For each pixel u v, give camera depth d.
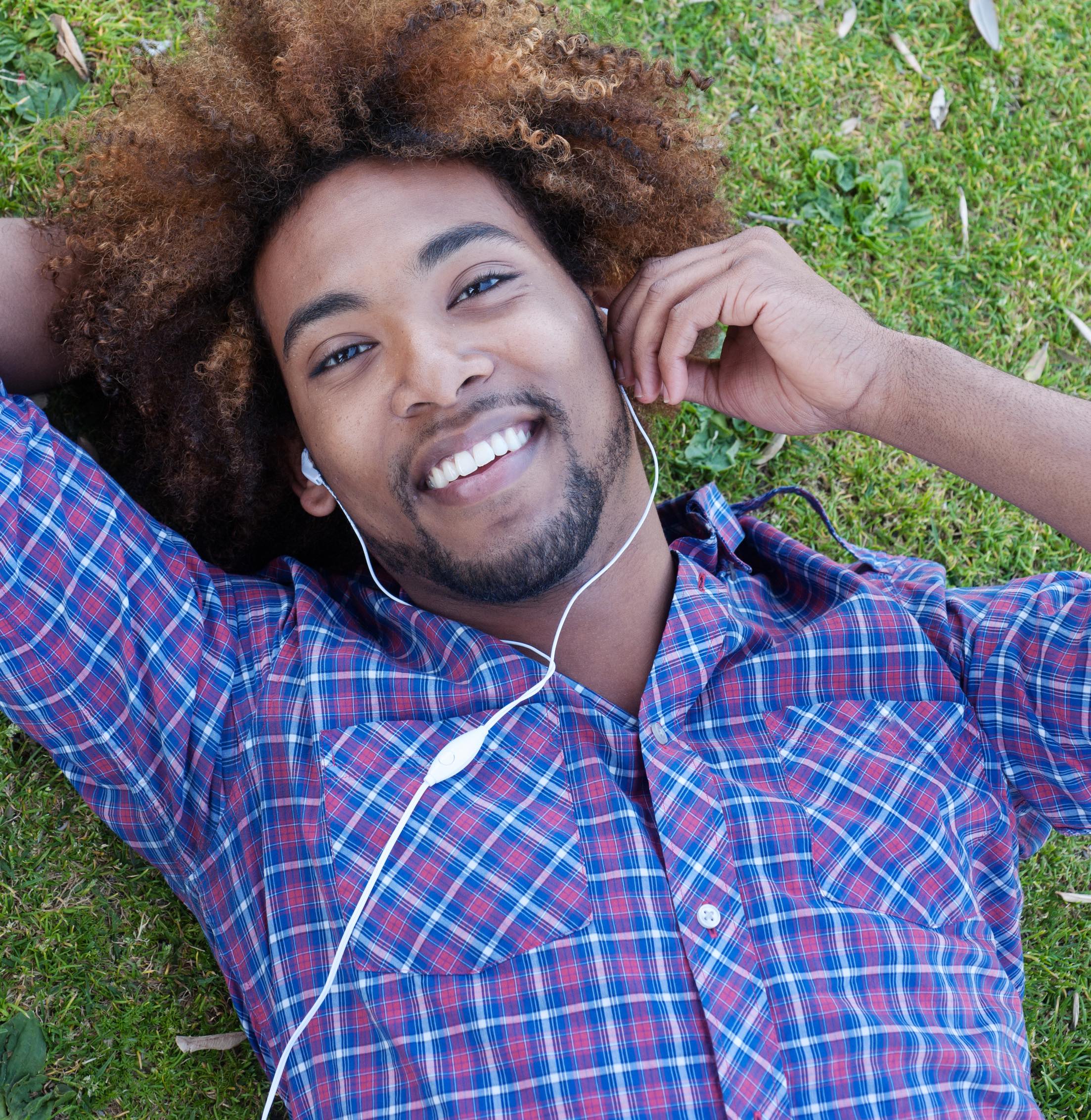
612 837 1.28
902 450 1.42
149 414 1.52
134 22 1.77
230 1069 1.56
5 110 1.70
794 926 1.28
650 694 1.37
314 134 1.28
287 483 1.62
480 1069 1.20
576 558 1.32
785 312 1.38
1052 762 1.44
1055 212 2.12
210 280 1.41
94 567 1.29
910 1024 1.28
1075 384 2.09
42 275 1.45
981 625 1.47
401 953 1.24
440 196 1.31
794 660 1.44
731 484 1.96
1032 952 1.83
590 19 1.80
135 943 1.57
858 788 1.37
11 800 1.57
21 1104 1.49
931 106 2.11
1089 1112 1.79
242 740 1.36
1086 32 2.12
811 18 2.08
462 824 1.27
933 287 2.05
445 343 1.25
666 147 1.51
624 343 1.44
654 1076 1.19
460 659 1.39
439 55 1.33
